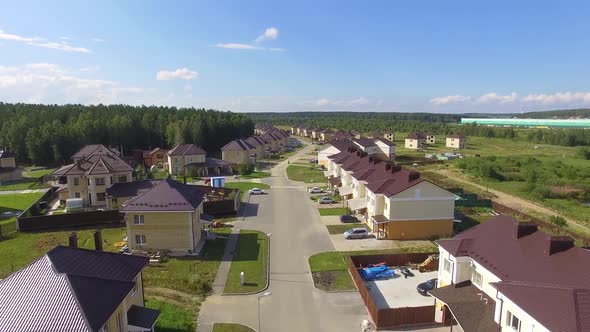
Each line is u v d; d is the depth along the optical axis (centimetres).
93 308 1848
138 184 5919
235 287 3394
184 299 3158
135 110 16250
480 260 2664
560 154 13175
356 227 5112
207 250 4291
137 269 2491
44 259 2086
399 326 2764
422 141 14688
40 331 1702
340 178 7319
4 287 1945
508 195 7275
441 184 8056
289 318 2894
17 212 6000
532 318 1884
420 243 4497
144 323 2320
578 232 5053
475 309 2416
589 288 1953
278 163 11350
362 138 12144
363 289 3159
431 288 3303
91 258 2319
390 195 4553
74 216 5169
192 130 12875
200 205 4562
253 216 5659
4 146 11094
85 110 14912
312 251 4262
